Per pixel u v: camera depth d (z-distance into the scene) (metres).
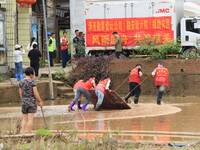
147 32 54.03
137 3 54.16
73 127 26.38
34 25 56.56
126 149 19.73
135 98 38.84
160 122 28.70
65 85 46.91
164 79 38.38
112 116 31.62
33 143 19.16
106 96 34.47
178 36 55.34
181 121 29.08
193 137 23.41
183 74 46.50
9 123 27.08
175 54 47.91
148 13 54.12
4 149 18.70
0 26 47.06
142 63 47.34
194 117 30.78
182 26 55.28
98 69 47.66
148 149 20.00
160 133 24.56
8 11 49.22
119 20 54.53
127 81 47.44
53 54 57.78
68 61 57.78
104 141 19.52
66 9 68.81
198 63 46.50
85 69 47.72
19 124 24.14
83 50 53.09
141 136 23.61
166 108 35.84
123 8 54.50
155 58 47.38
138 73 38.88
